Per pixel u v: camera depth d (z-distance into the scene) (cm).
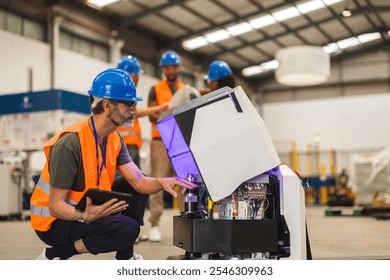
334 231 585
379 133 2098
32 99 812
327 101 2184
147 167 1399
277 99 2294
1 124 834
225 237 212
